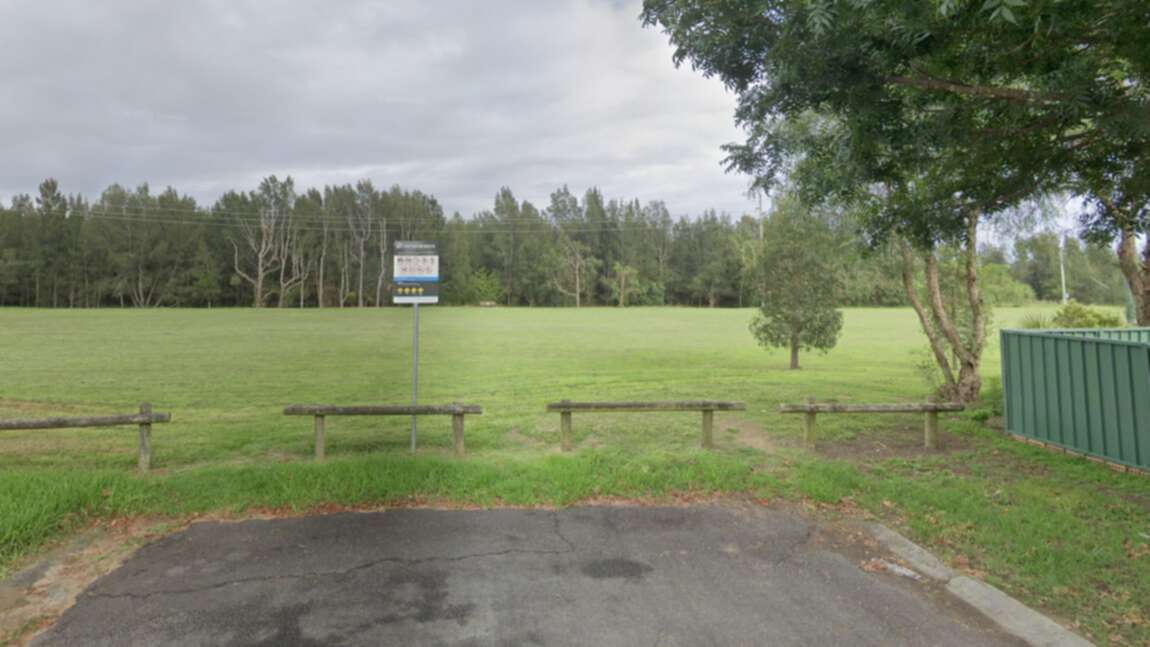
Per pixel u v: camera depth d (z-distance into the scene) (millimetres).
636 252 111062
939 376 14555
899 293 13320
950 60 5184
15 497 5355
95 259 85875
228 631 3555
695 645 3467
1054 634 3623
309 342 27312
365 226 100812
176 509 5531
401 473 6309
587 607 3900
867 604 3994
